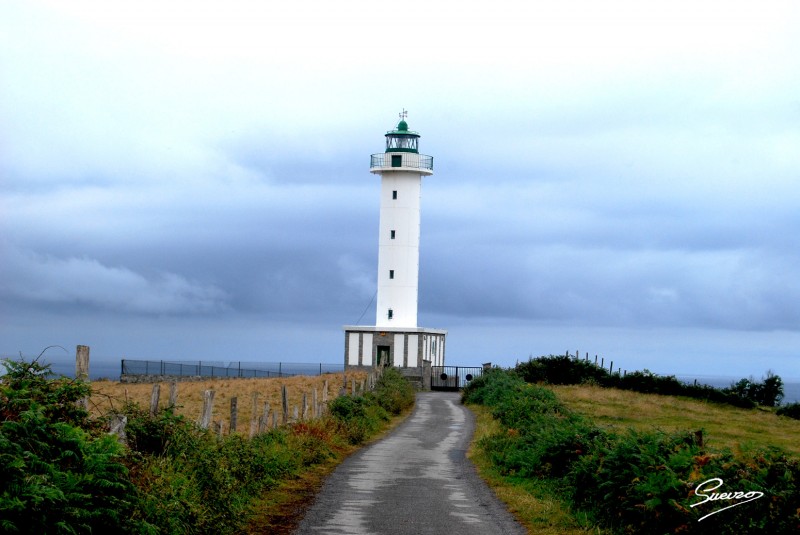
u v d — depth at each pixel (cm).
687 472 1611
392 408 4853
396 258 8169
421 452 3136
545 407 3994
